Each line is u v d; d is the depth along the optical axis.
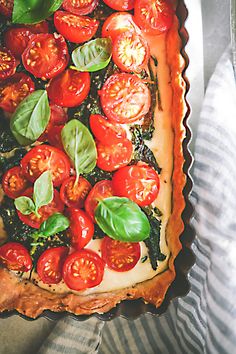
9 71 0.35
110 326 0.42
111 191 0.35
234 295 0.37
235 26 0.40
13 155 0.35
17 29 0.36
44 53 0.35
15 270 0.36
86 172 0.34
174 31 0.36
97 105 0.35
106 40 0.34
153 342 0.42
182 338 0.41
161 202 0.36
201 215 0.39
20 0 0.33
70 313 0.35
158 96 0.36
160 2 0.36
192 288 0.40
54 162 0.35
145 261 0.36
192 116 0.41
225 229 0.38
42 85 0.35
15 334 0.41
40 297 0.36
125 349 0.41
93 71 0.34
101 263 0.35
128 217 0.33
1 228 0.36
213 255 0.38
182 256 0.35
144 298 0.36
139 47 0.35
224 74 0.40
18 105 0.34
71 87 0.35
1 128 0.35
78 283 0.35
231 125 0.39
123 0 0.36
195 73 0.41
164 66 0.36
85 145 0.34
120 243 0.36
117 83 0.35
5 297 0.35
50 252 0.35
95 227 0.36
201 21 0.42
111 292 0.36
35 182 0.33
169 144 0.36
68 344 0.40
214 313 0.38
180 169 0.35
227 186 0.38
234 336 0.37
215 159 0.39
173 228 0.36
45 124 0.33
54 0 0.33
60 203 0.35
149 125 0.36
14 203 0.35
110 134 0.35
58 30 0.35
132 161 0.36
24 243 0.36
